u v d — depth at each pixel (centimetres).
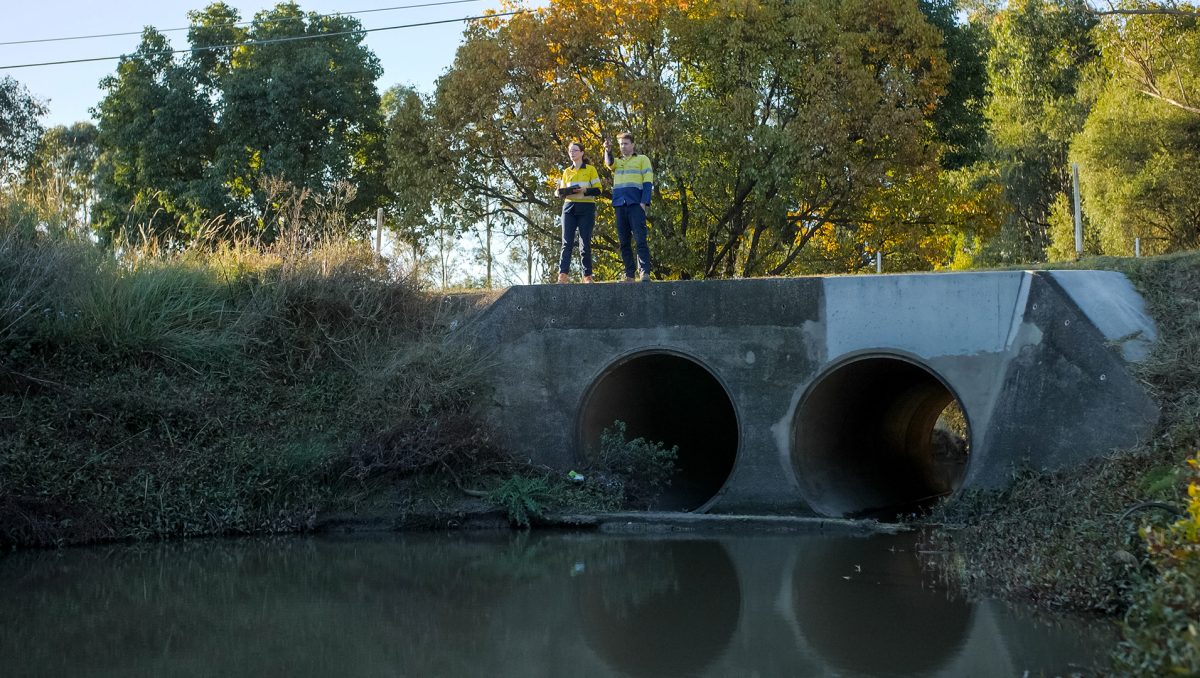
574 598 929
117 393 1341
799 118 2370
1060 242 3747
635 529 1321
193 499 1284
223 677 695
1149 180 3156
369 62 3403
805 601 905
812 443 1446
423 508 1338
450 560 1114
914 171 2508
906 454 2020
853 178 2420
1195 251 1445
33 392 1327
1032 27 4244
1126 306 1304
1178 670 565
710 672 705
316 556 1141
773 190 2469
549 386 1476
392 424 1387
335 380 1488
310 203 3077
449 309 1584
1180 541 710
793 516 1343
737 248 2870
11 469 1216
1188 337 1243
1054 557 927
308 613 876
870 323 1344
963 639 771
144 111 3222
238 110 3109
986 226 2753
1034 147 4200
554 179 2506
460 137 2511
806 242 2848
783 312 1382
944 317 1312
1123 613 829
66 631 816
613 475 1431
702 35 2470
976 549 1100
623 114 2406
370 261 1622
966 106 3009
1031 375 1255
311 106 3216
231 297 1563
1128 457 1111
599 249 2617
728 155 2416
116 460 1288
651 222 2494
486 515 1341
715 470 1783
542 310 1485
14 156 3412
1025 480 1227
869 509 1542
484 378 1473
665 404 1727
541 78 2467
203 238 1691
